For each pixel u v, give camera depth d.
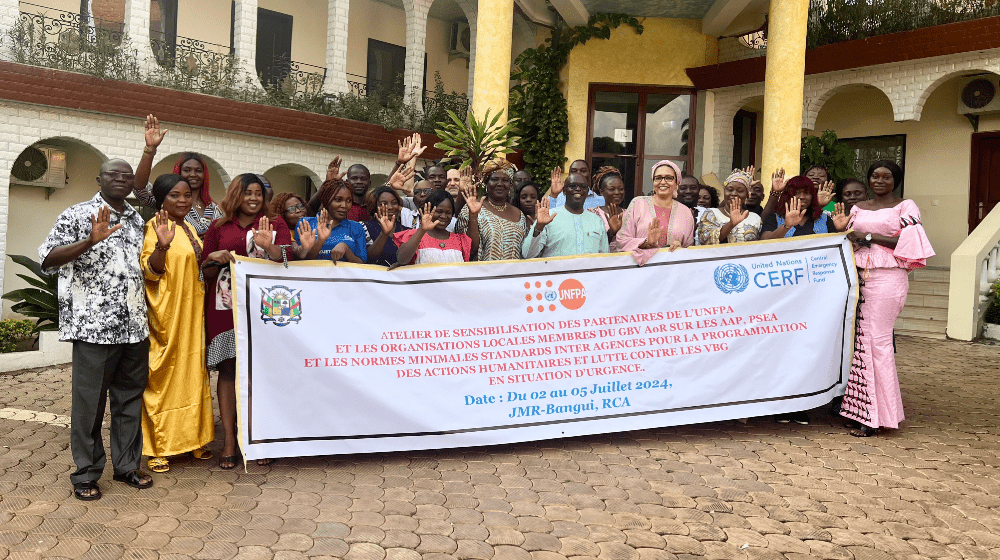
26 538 3.55
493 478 4.54
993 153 12.23
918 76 10.91
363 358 4.73
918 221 5.39
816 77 11.94
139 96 9.40
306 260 4.66
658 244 5.37
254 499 4.12
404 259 4.86
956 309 10.20
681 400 5.27
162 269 4.30
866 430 5.55
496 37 9.58
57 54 8.92
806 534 3.87
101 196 4.15
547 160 13.11
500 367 4.97
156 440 4.47
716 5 11.97
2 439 5.10
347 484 4.40
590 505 4.15
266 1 12.83
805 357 5.49
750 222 5.82
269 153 10.82
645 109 13.27
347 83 11.95
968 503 4.30
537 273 5.06
